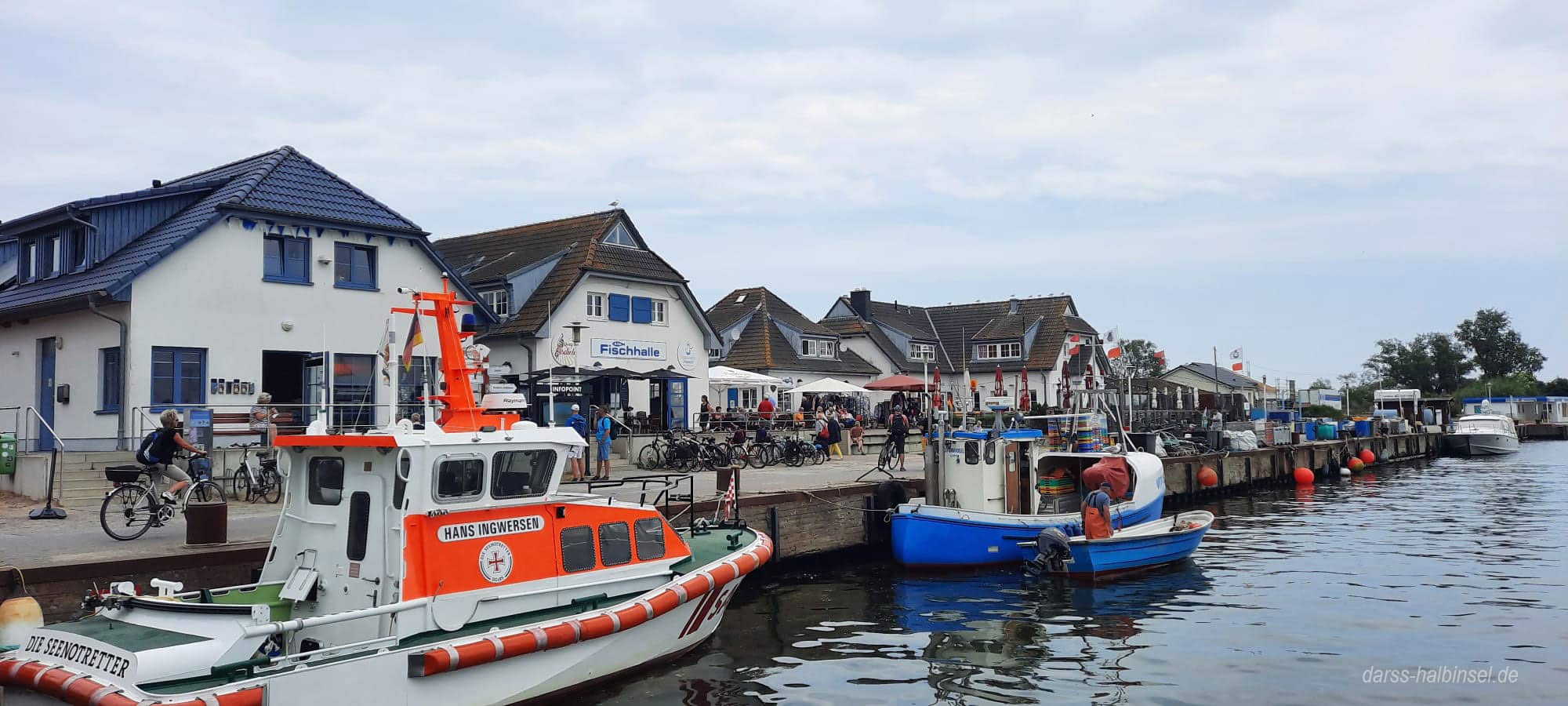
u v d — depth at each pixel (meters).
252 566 10.95
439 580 8.36
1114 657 11.50
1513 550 19.53
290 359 22.59
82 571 9.68
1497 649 11.79
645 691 9.90
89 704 6.66
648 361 33.22
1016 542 17.64
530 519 9.20
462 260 36.50
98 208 21.34
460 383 9.16
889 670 10.89
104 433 20.08
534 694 8.91
